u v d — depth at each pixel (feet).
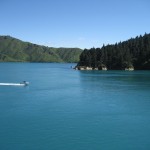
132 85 366.22
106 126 159.12
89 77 519.60
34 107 210.79
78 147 126.11
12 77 526.98
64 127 156.04
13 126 156.97
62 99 249.96
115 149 124.26
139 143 131.85
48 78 500.33
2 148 124.36
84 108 208.23
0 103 226.58
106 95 274.77
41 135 141.69
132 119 175.73
